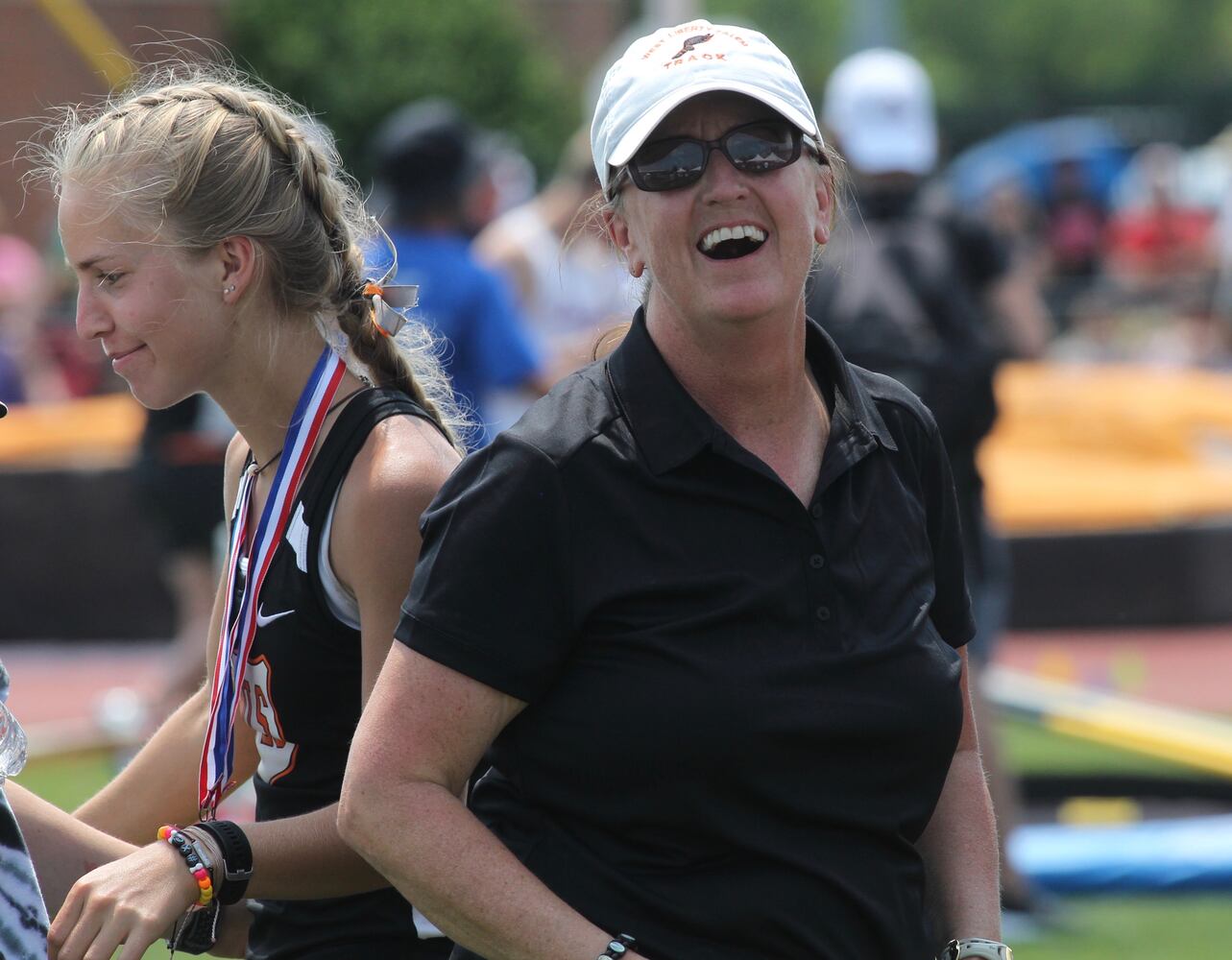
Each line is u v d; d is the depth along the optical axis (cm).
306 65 7044
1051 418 4009
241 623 934
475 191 2356
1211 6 18238
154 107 928
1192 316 6038
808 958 814
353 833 819
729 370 844
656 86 824
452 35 7231
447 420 995
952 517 923
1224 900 2027
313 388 933
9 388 4531
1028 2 18250
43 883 928
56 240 5088
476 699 812
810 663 809
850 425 863
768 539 821
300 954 967
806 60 19238
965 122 16762
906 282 1784
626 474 817
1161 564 3625
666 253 831
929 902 916
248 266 920
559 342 2355
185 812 1040
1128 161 8681
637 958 795
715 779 802
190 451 2528
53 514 3588
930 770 855
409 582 897
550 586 811
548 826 836
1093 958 1791
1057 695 2556
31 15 6931
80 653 3550
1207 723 2500
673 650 802
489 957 823
